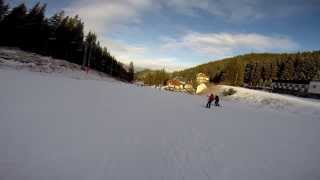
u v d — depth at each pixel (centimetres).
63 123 1025
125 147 829
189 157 817
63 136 853
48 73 5272
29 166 608
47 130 895
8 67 4531
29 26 6762
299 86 7512
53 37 7662
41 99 1544
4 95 1474
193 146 951
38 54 6850
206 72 13962
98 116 1286
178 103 2938
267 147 1102
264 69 11781
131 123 1222
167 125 1303
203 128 1361
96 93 2558
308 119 2959
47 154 688
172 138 1030
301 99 5162
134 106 1952
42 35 7150
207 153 886
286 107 4422
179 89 10975
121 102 2098
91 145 803
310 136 1595
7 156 643
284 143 1246
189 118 1692
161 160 756
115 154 753
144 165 701
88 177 590
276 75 11650
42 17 7169
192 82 11931
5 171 570
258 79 11231
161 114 1702
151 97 3306
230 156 887
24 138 780
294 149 1138
